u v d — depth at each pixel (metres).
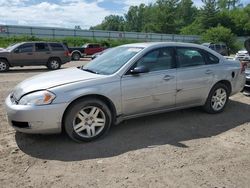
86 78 5.09
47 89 4.75
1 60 16.62
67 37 49.78
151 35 61.38
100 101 5.04
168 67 5.79
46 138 5.15
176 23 90.44
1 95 8.79
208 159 4.41
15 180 3.85
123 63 5.42
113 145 4.88
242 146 4.89
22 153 4.61
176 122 6.02
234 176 3.95
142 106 5.51
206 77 6.24
